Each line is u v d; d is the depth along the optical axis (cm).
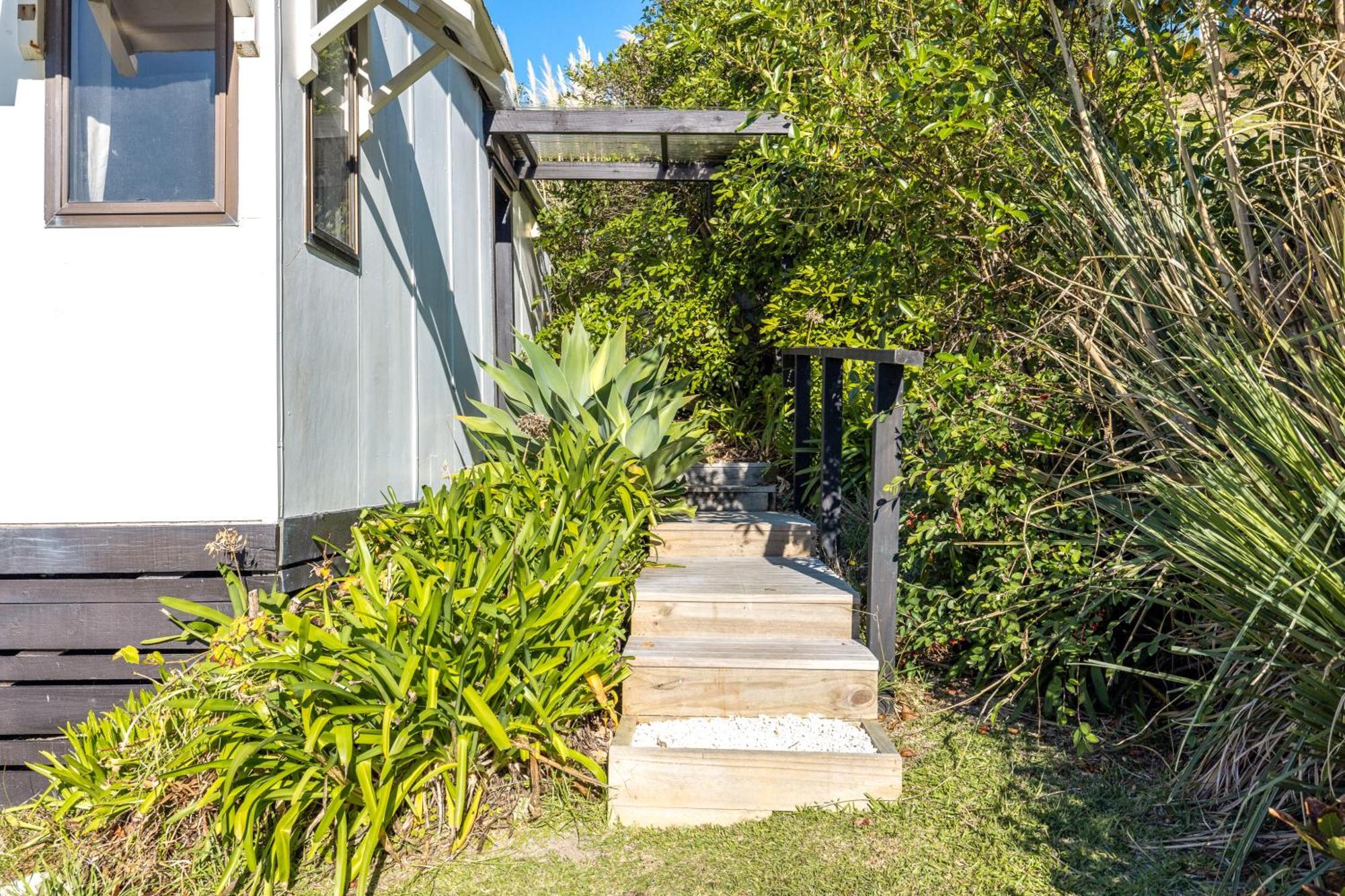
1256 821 227
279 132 332
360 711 257
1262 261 299
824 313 627
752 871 248
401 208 483
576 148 745
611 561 342
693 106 894
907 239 407
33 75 342
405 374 486
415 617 289
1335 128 272
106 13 329
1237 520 241
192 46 331
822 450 453
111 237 327
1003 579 332
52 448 327
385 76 464
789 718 326
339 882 229
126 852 255
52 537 323
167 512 329
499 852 263
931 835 262
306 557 348
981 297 390
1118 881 235
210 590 327
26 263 326
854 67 369
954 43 360
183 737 278
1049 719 339
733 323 758
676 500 524
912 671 380
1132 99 368
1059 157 348
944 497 359
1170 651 289
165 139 332
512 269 747
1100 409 323
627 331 763
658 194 840
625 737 301
